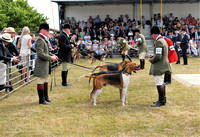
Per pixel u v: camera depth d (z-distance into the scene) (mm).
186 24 20688
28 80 8320
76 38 19328
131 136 3932
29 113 5156
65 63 7816
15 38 9539
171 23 20688
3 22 18281
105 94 6777
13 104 5871
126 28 20266
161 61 5434
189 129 4191
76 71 11227
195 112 5074
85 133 4078
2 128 4312
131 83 8234
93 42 18953
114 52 18484
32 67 9594
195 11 21594
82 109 5426
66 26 7656
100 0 19734
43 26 5727
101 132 4105
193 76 9203
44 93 6012
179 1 20984
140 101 6016
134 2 21078
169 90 7047
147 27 21281
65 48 7477
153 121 4602
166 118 4754
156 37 5547
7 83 6566
